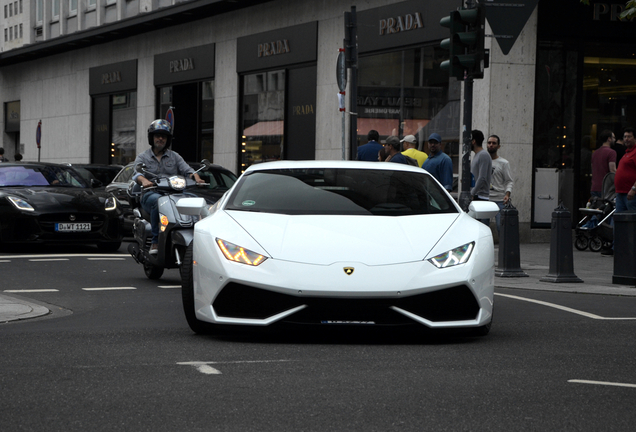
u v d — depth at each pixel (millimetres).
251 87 27000
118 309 8859
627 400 4898
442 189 7852
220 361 5914
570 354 6344
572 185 19203
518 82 18562
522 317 8438
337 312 6320
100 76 35719
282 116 25547
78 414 4504
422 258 6488
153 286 11008
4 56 42375
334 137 23453
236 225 6855
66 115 39000
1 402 4754
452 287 6418
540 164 18969
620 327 7770
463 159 12039
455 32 11969
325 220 6934
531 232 18875
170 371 5578
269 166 8117
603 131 17516
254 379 5344
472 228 7004
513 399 4891
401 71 21141
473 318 6582
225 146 28125
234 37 27547
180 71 30266
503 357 6184
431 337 7043
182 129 31047
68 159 38844
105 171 21281
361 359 6027
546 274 12742
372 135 16766
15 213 15125
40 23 42344
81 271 12805
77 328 7492
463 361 6008
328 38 23609
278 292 6324
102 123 36125
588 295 10523
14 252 16031
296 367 5723
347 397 4895
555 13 18797
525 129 18641
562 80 19078
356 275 6316
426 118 20422
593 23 19000
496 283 11688
